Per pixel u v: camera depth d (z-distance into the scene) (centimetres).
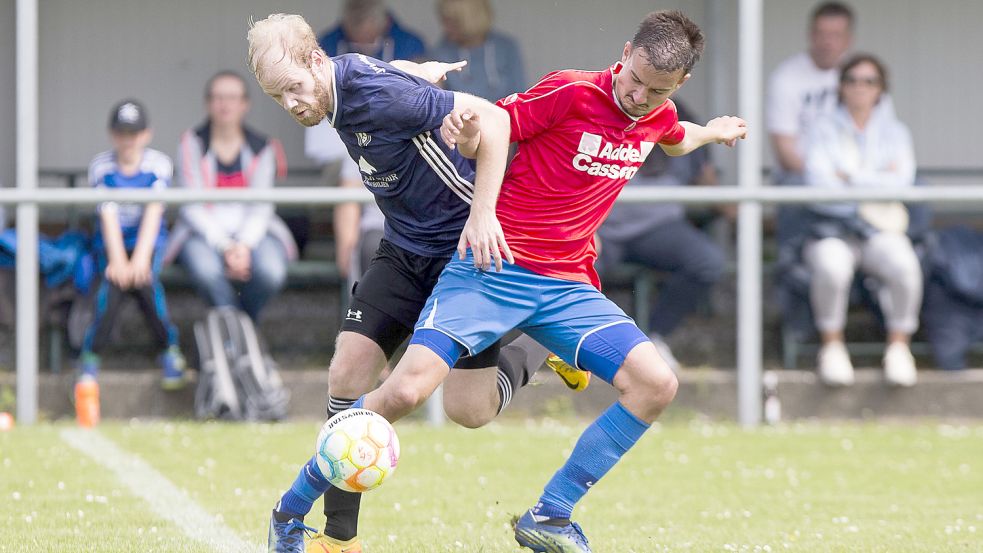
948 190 2988
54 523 1770
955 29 3866
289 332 3212
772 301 3294
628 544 1686
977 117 3884
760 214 3006
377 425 1413
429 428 2911
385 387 1442
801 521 1892
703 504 2041
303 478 1469
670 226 3103
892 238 3133
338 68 1443
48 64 3678
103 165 3109
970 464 2494
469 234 1426
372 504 1992
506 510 1942
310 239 3197
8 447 2514
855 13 3856
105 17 3697
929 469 2430
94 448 2519
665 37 1402
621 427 1459
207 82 3744
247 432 2780
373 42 3291
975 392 3172
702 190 2983
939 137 3881
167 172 3152
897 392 3158
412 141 1473
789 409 3141
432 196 1516
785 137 3431
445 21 3384
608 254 3108
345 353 1523
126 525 1764
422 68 1590
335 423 1418
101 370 3128
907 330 3153
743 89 3000
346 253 3072
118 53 3706
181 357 3058
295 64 1409
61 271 3028
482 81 3372
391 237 1566
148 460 2383
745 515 1938
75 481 2142
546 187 1479
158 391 3061
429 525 1812
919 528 1827
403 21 3728
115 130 3083
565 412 3103
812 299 3155
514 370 1619
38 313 3017
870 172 3297
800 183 3412
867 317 3241
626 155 1502
